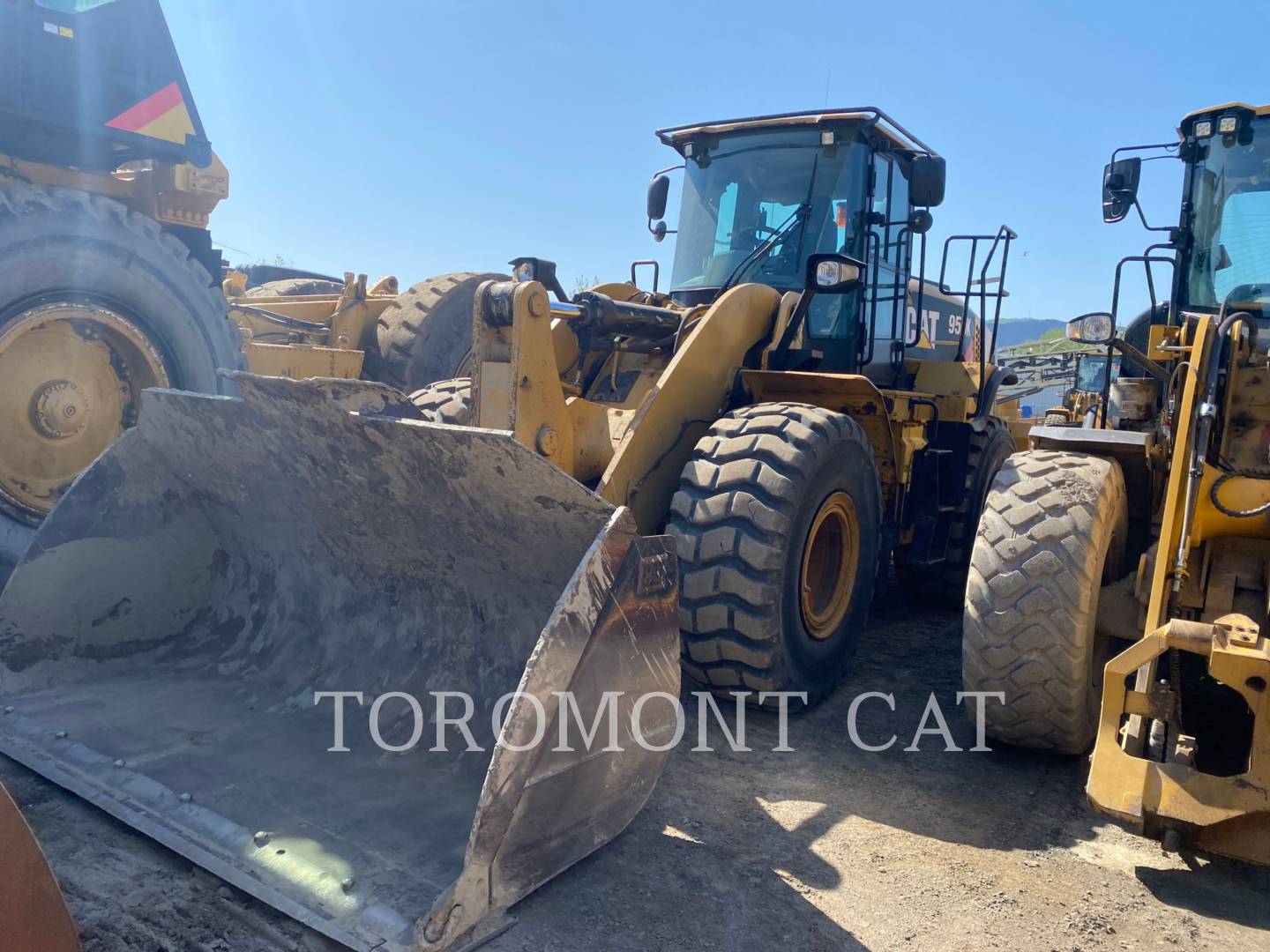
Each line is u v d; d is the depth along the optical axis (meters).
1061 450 3.87
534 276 4.23
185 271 4.71
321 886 2.33
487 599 3.13
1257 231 4.13
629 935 2.42
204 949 2.20
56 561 3.45
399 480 2.97
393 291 8.33
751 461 3.73
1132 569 4.21
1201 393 3.08
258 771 2.90
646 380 4.62
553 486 2.59
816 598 4.33
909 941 2.48
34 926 1.77
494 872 2.32
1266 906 2.73
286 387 2.94
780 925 2.51
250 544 3.76
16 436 4.29
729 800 3.23
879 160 5.19
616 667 2.56
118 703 3.34
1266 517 3.22
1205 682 3.41
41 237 4.13
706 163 5.37
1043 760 3.72
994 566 3.41
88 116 4.61
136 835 2.66
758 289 4.53
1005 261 5.86
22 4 4.36
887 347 5.53
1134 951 2.48
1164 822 2.63
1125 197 4.23
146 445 3.63
